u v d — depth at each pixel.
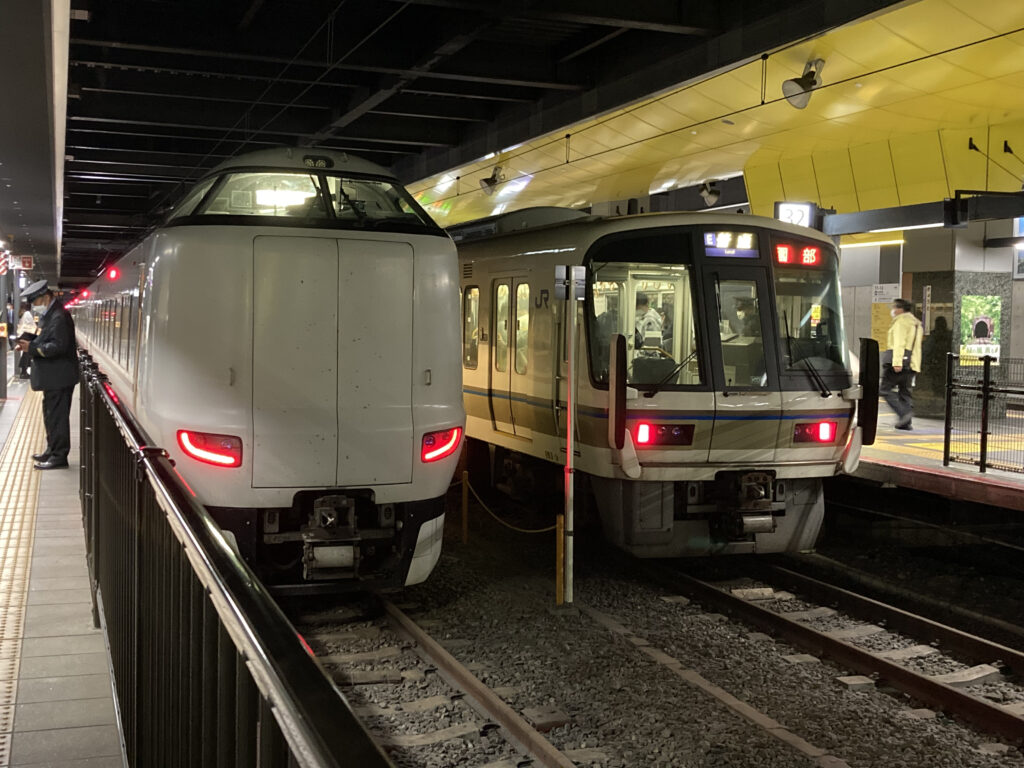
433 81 16.12
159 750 3.23
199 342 6.52
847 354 9.30
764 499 8.95
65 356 12.21
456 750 5.17
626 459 8.35
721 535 9.13
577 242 9.12
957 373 14.91
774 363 8.84
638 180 20.28
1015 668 6.64
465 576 8.74
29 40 7.70
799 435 8.93
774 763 5.05
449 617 7.51
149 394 6.68
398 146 21.75
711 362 8.65
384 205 7.32
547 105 16.23
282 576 7.02
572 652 6.74
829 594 8.40
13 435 15.92
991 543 9.81
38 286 13.95
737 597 8.06
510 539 10.53
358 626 7.23
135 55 14.11
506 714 5.40
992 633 7.84
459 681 6.04
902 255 16.41
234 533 6.60
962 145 13.91
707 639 7.23
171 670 2.93
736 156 17.27
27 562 7.50
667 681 6.19
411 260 6.89
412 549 7.02
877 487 11.65
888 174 15.38
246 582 2.00
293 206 7.07
